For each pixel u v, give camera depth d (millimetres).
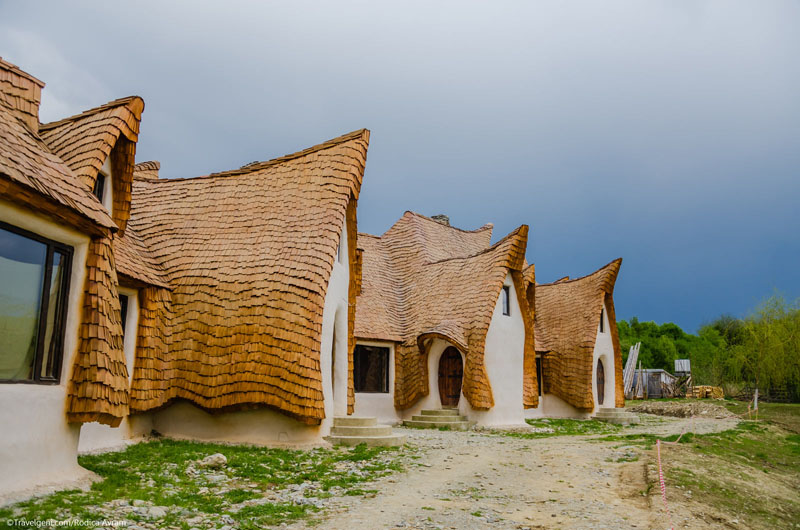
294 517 8250
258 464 11281
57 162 8992
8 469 7102
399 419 23594
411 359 23625
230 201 16297
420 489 10531
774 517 10984
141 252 14914
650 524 8945
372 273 26750
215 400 13367
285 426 13867
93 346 8484
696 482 12078
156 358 13570
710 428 24797
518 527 8438
